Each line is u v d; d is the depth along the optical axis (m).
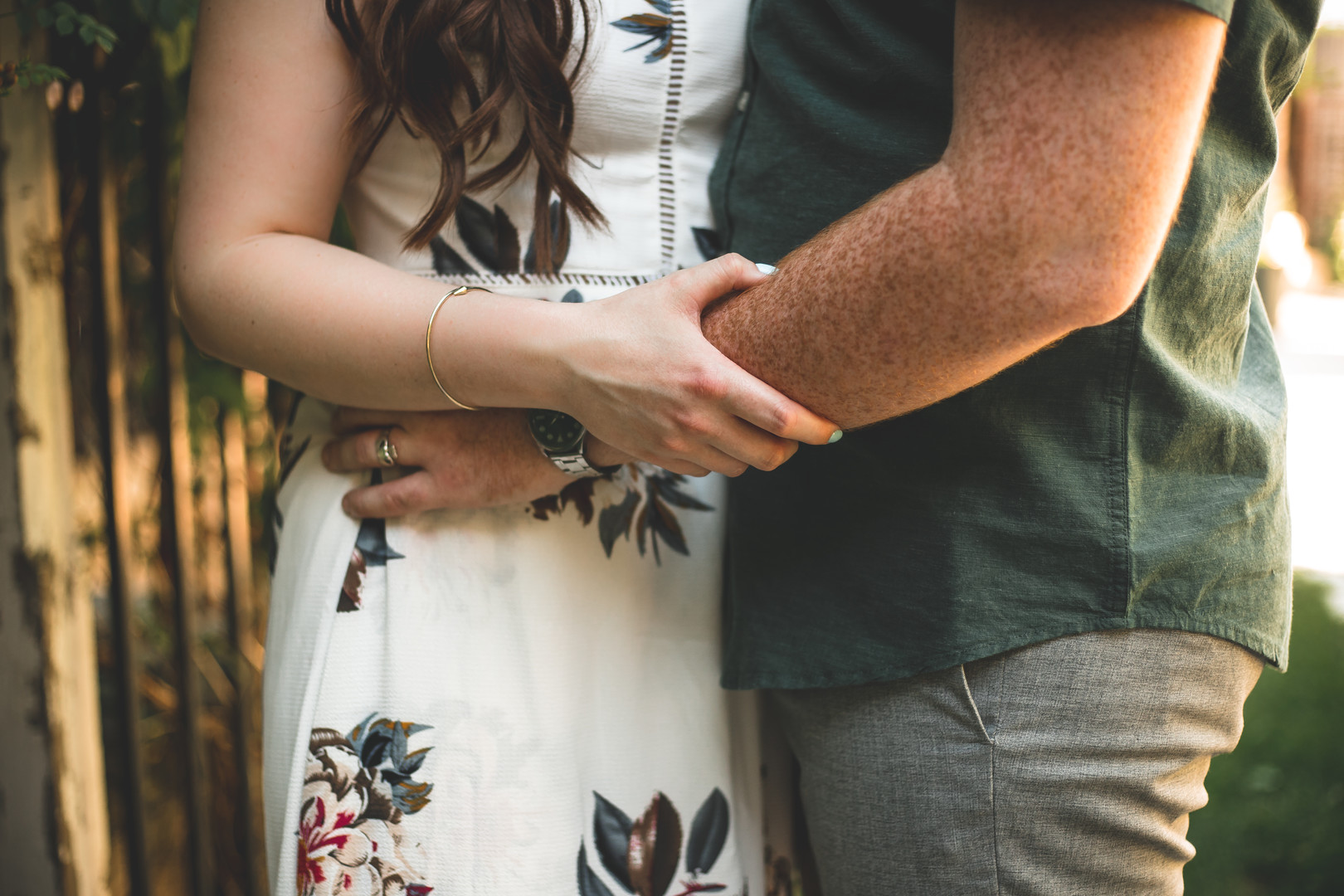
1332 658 3.13
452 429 0.78
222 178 0.77
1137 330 0.65
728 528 0.89
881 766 0.73
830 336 0.62
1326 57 12.61
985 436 0.67
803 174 0.74
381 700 0.78
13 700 1.11
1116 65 0.51
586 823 0.80
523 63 0.73
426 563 0.80
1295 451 6.55
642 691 0.83
